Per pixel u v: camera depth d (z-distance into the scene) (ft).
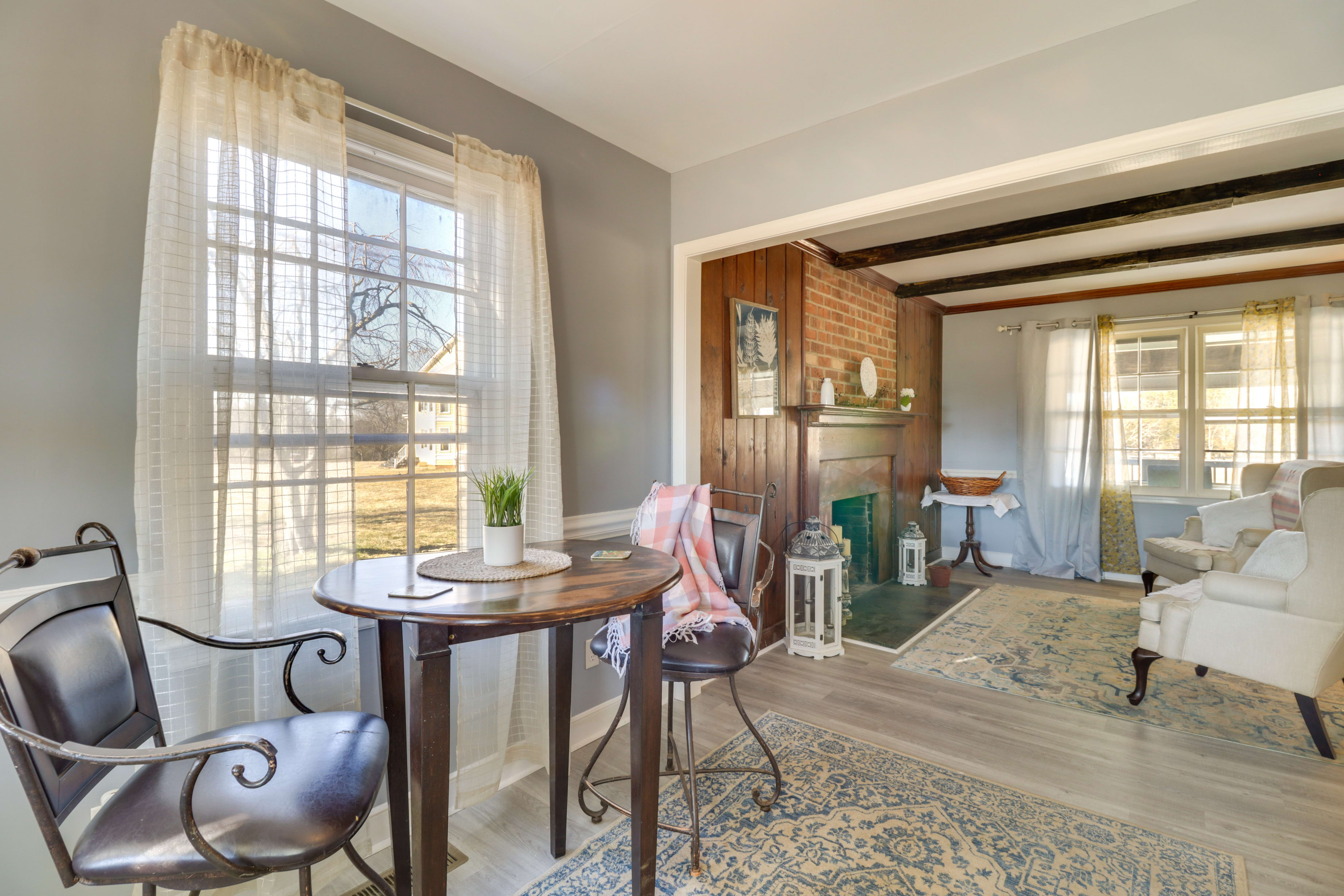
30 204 4.20
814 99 7.47
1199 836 5.97
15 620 3.09
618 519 8.65
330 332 5.41
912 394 16.51
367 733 4.07
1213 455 16.01
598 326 8.39
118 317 4.55
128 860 2.96
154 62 4.69
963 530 19.79
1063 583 16.69
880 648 11.59
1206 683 9.84
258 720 4.99
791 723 8.46
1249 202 9.85
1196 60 5.71
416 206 6.57
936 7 5.80
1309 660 7.38
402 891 4.70
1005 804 6.52
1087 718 8.63
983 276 15.55
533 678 7.33
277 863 3.04
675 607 6.24
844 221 8.02
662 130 8.25
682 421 9.49
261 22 5.23
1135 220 10.70
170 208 4.51
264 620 5.01
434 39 6.25
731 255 9.57
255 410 4.94
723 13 5.87
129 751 2.80
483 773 6.59
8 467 4.14
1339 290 14.42
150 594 4.50
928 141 7.22
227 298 4.77
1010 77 6.69
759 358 11.26
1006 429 19.06
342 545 5.50
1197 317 16.07
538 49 6.44
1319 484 10.23
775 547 11.78
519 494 4.98
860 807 6.48
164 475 4.49
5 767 4.17
